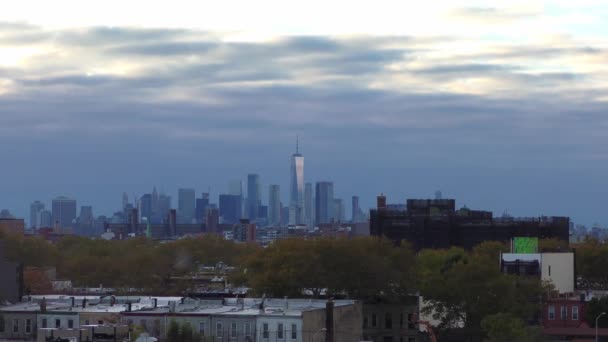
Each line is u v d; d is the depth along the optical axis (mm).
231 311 197125
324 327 198375
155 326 191500
